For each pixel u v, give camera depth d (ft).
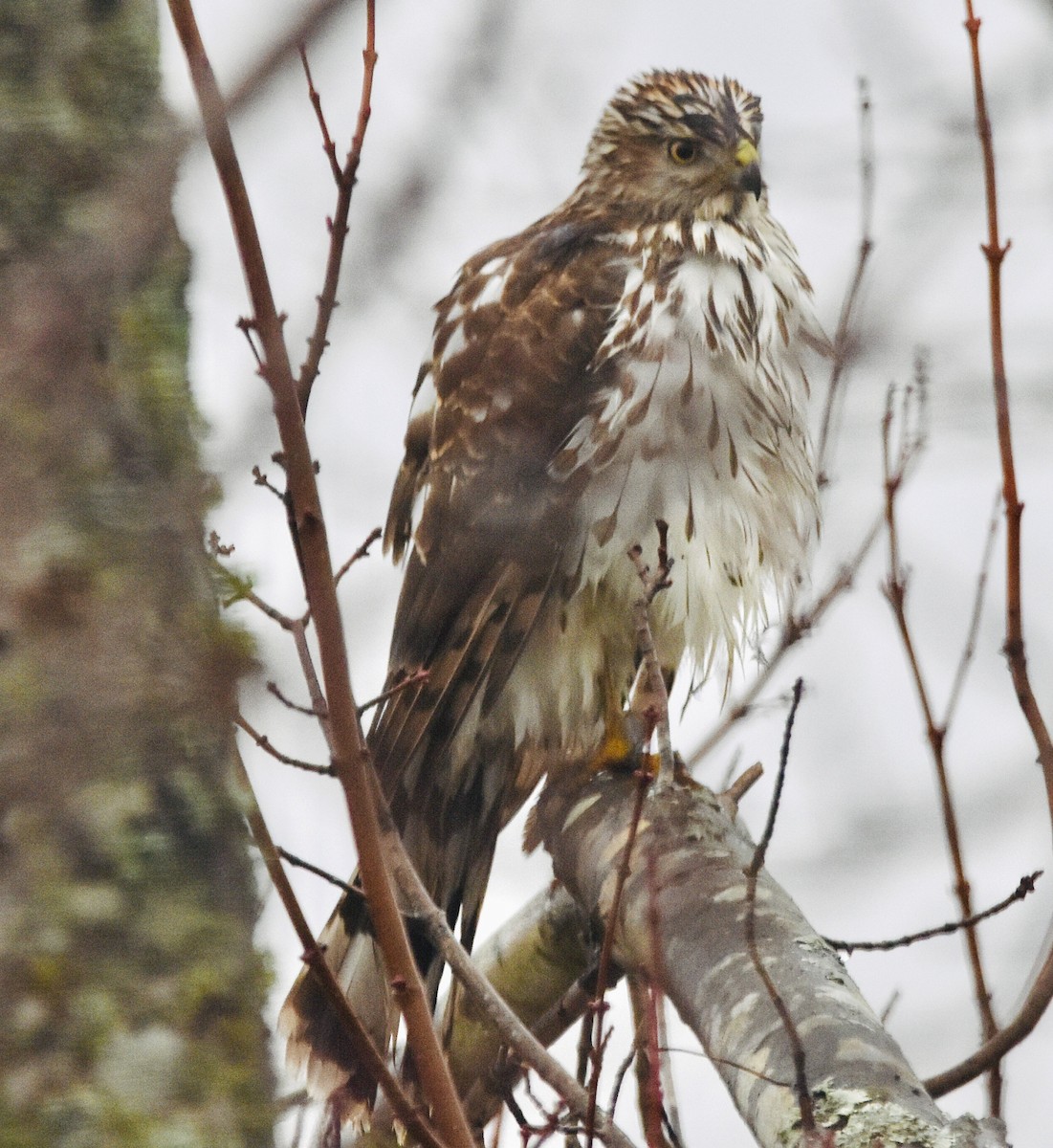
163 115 15.55
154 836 14.65
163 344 15.30
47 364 13.80
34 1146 14.16
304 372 19.30
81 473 14.48
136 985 14.60
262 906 16.81
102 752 14.37
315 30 9.92
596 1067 19.70
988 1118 18.34
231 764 15.37
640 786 20.95
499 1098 24.64
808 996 20.29
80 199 14.93
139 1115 14.39
